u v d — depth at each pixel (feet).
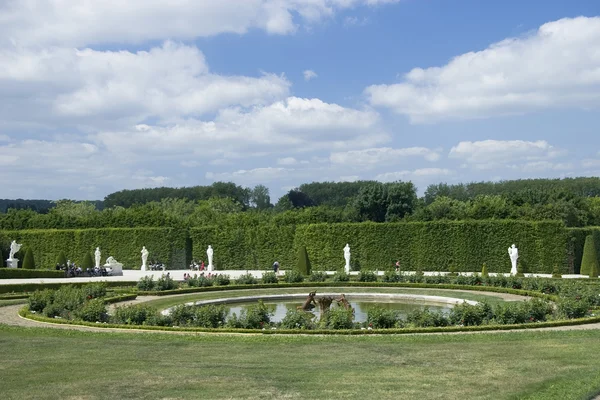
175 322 85.20
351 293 136.67
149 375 48.03
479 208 233.55
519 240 193.67
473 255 198.18
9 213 260.62
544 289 127.75
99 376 47.67
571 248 191.93
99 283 146.72
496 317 83.30
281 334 74.54
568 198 271.90
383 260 209.67
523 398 41.55
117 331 75.46
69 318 89.25
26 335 70.44
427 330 75.97
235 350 60.54
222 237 231.50
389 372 49.42
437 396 41.96
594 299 101.60
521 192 287.69
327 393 42.63
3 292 140.46
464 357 55.67
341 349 60.90
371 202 305.53
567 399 41.22
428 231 203.92
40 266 237.86
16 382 45.62
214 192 527.40
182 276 198.39
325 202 507.71
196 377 47.37
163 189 548.31
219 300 126.41
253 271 223.51
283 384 45.19
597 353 57.06
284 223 251.39
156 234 231.91
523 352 57.93
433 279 151.74
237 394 42.29
